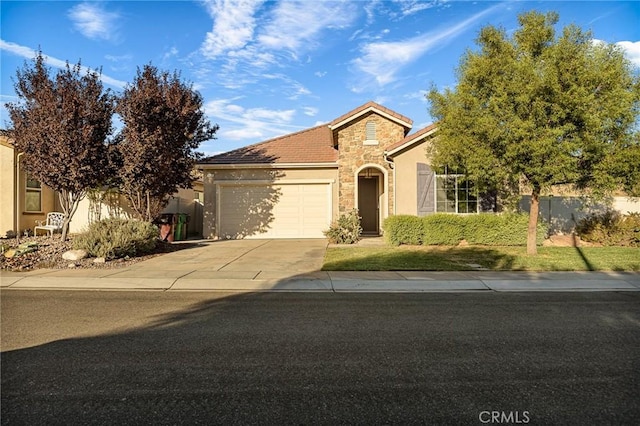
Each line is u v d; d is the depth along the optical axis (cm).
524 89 1148
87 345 525
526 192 1595
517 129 1134
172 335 568
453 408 359
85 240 1227
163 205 1666
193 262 1205
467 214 1595
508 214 1520
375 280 971
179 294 848
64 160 1316
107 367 452
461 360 473
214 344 530
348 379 420
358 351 504
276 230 1906
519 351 504
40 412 352
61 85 1326
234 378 423
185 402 370
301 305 752
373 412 352
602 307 740
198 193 2467
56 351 502
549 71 1124
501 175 1234
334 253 1349
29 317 664
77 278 982
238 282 949
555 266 1141
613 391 393
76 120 1330
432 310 715
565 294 859
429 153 1611
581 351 504
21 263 1146
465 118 1262
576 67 1123
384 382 413
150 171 1433
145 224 1368
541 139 1123
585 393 388
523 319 655
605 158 1167
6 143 1683
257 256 1312
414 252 1371
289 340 546
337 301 786
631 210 1786
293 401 372
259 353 496
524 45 1204
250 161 1912
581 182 1261
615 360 473
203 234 1912
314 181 1894
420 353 497
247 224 1911
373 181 2091
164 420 339
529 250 1340
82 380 418
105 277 992
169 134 1458
